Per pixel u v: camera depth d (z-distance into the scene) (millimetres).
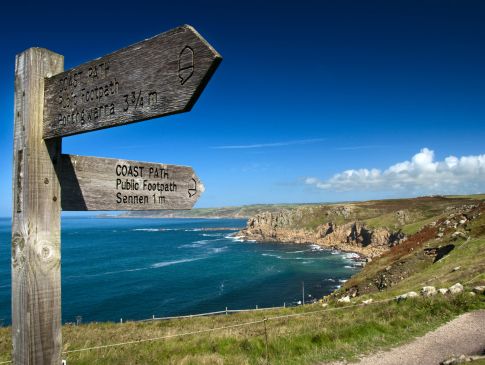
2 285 71812
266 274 85375
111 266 96062
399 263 41219
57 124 4145
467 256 29953
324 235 159375
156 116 3570
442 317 15594
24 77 4211
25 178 4004
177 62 3383
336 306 24812
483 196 172250
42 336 4016
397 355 12000
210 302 62844
